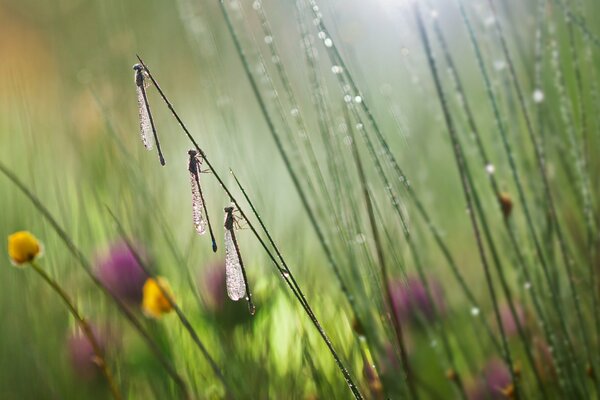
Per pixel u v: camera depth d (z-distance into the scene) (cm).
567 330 64
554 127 70
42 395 66
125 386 66
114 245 70
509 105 69
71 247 59
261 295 67
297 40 77
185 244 73
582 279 66
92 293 69
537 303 62
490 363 66
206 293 67
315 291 67
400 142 75
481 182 72
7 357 67
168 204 76
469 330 69
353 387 54
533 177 68
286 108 73
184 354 66
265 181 76
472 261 73
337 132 65
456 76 64
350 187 62
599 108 68
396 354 59
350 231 62
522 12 76
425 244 69
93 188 72
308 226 74
